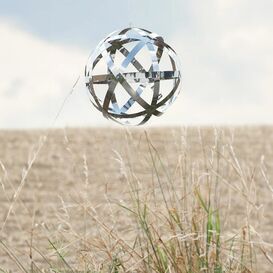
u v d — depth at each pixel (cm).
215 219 542
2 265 711
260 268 684
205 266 521
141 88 415
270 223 921
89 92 429
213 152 566
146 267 529
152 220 561
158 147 1492
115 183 1248
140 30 425
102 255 562
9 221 1001
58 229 573
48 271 582
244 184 549
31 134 1877
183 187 571
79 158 1558
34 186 1291
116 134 1775
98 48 417
